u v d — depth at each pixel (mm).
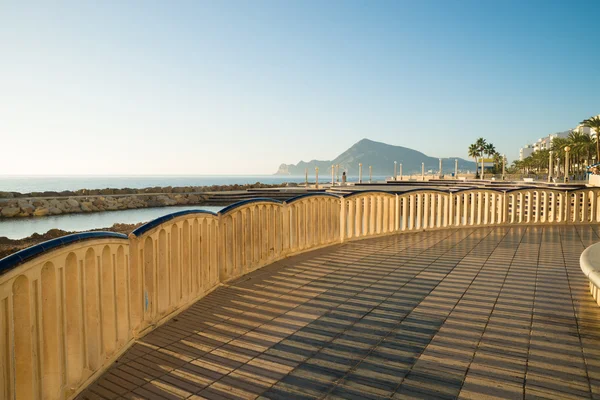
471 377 3059
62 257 2662
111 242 3258
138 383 3020
